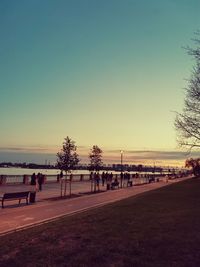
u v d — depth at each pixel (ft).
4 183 150.20
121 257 31.68
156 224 50.42
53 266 29.04
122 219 56.13
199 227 47.73
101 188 171.94
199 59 85.05
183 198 99.96
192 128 97.45
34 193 94.22
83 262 30.19
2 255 33.24
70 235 42.73
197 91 91.97
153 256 32.12
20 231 48.73
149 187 195.52
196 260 31.04
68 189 151.43
